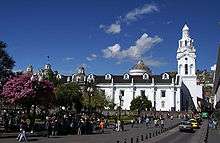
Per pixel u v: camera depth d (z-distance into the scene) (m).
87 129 44.31
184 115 112.62
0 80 43.16
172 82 135.75
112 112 115.19
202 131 55.78
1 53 42.16
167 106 135.50
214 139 40.28
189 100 149.62
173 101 135.25
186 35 152.25
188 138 42.00
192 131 53.06
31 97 42.09
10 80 42.72
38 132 38.09
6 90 42.38
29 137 35.31
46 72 78.94
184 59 151.25
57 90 75.06
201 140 39.25
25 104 43.62
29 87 42.00
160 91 136.88
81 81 135.38
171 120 90.69
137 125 69.25
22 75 43.31
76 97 77.94
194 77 150.50
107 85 140.25
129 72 153.62
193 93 149.88
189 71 151.00
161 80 138.12
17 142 29.98
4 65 42.66
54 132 39.00
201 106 148.25
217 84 85.62
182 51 151.38
